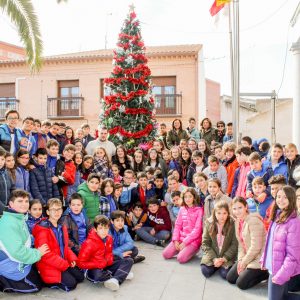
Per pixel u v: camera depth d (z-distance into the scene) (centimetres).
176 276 472
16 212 404
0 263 402
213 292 419
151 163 768
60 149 718
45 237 423
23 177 525
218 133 920
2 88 1792
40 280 423
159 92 1669
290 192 352
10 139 577
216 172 648
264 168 567
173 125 915
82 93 1695
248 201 545
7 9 741
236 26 826
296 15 848
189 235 533
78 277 444
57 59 1688
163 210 640
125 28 885
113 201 598
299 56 880
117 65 880
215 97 2022
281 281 341
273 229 359
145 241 639
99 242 443
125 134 853
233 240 470
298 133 879
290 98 2123
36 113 1734
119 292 419
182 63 1636
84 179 649
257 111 2192
